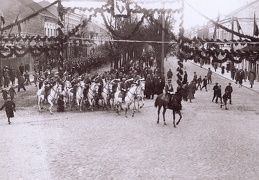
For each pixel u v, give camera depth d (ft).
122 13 54.03
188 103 85.97
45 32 153.48
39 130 54.80
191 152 43.93
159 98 61.62
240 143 48.21
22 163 38.93
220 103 85.20
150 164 39.27
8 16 134.62
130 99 67.05
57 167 37.86
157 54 138.10
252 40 50.96
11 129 55.72
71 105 74.95
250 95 100.94
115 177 35.17
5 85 111.14
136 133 54.03
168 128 57.77
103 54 198.18
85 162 39.73
